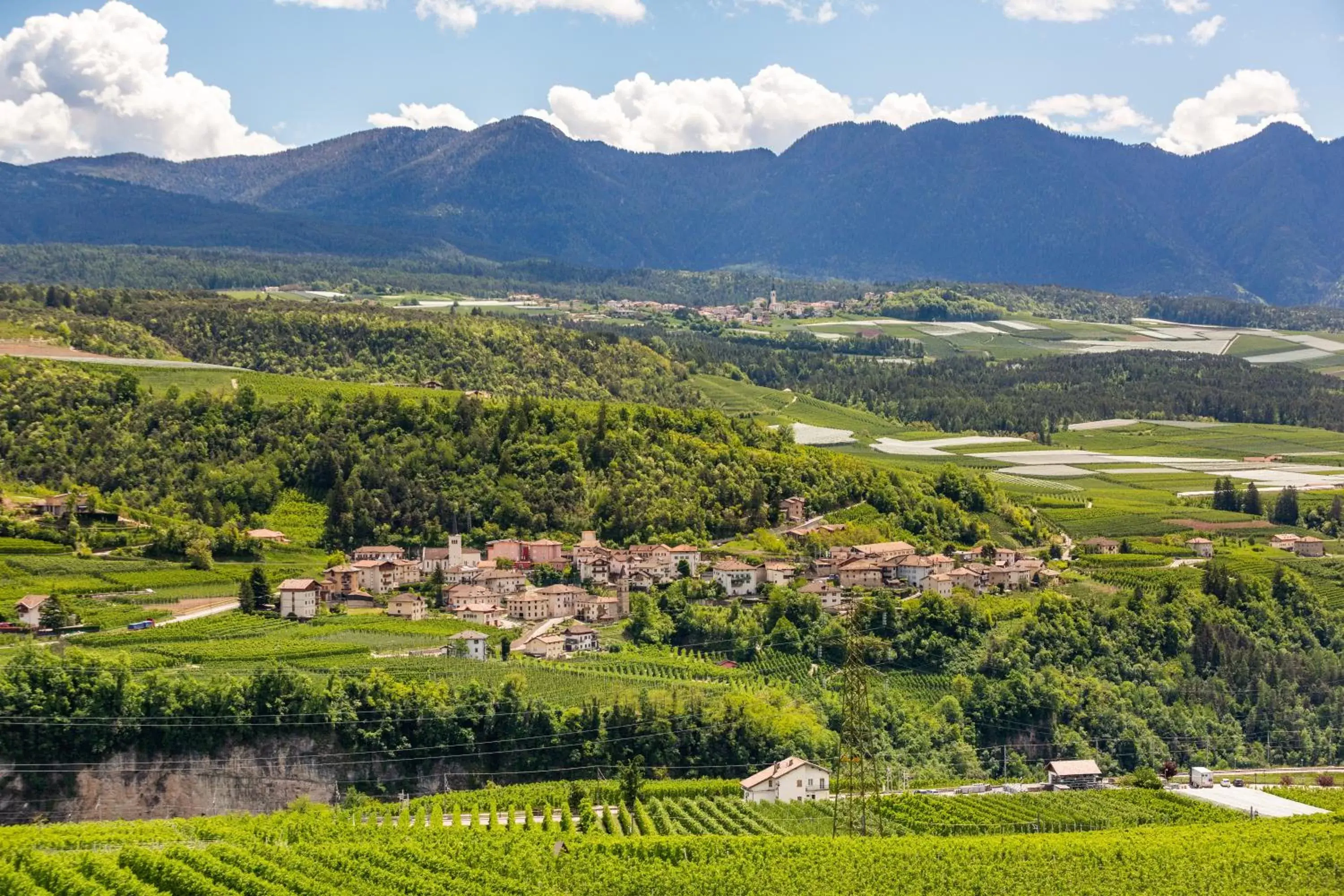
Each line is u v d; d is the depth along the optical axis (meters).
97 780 182.50
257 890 133.38
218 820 162.75
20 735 181.12
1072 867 155.88
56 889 128.12
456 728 198.00
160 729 186.62
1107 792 199.25
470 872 144.12
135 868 135.12
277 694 193.12
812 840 161.38
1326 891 151.62
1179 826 178.88
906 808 184.50
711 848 157.62
